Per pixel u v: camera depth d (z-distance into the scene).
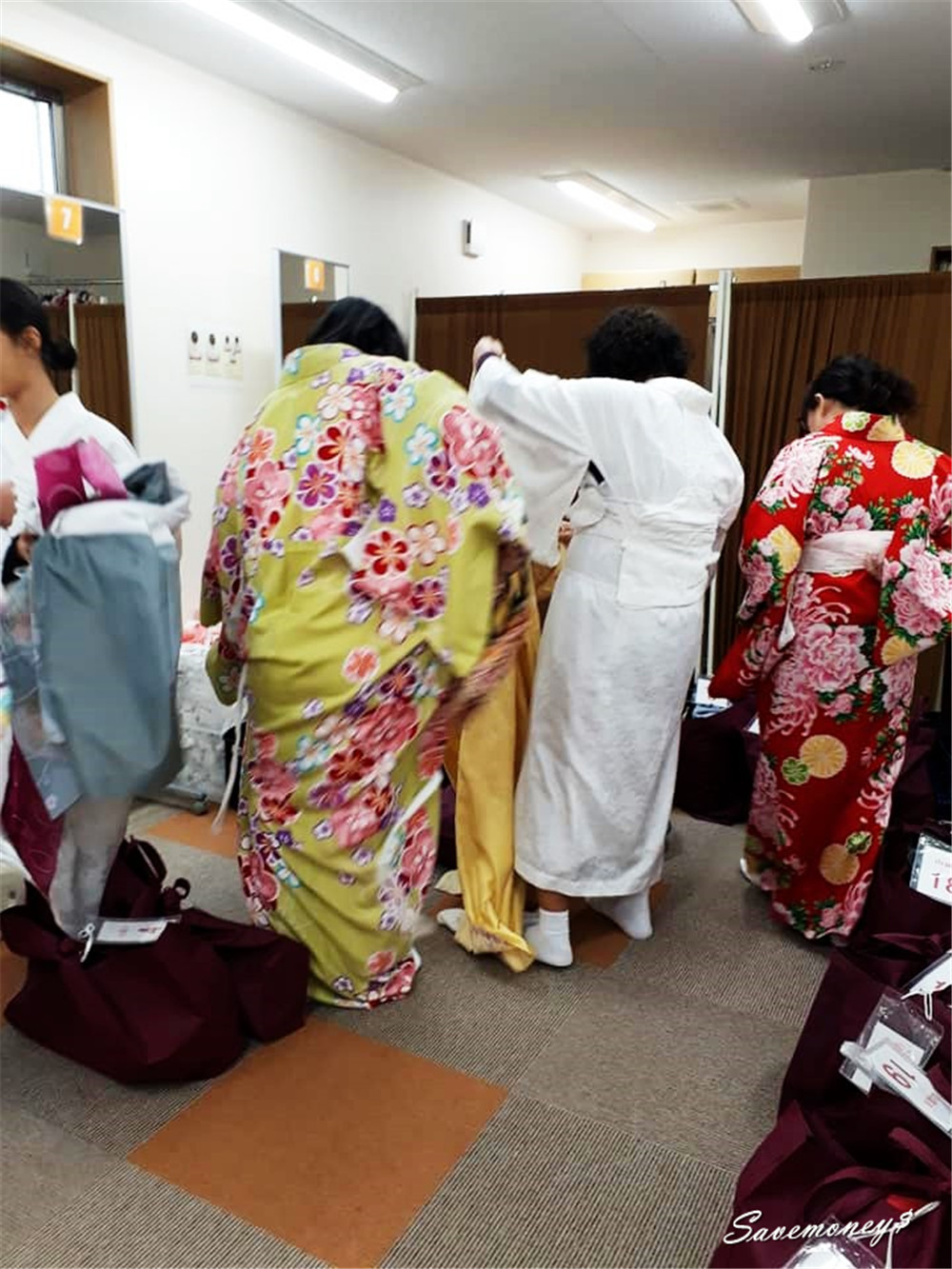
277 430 1.67
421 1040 1.79
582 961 2.08
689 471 1.87
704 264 6.49
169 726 1.52
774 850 2.19
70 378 2.71
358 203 4.20
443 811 2.61
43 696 1.45
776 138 4.27
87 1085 1.65
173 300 3.24
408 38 3.11
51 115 2.88
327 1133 1.55
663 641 1.90
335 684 1.63
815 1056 1.50
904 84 3.54
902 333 3.16
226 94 3.38
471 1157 1.50
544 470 1.87
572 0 2.84
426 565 1.62
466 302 3.82
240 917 2.21
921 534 1.92
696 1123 1.59
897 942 1.76
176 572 1.53
